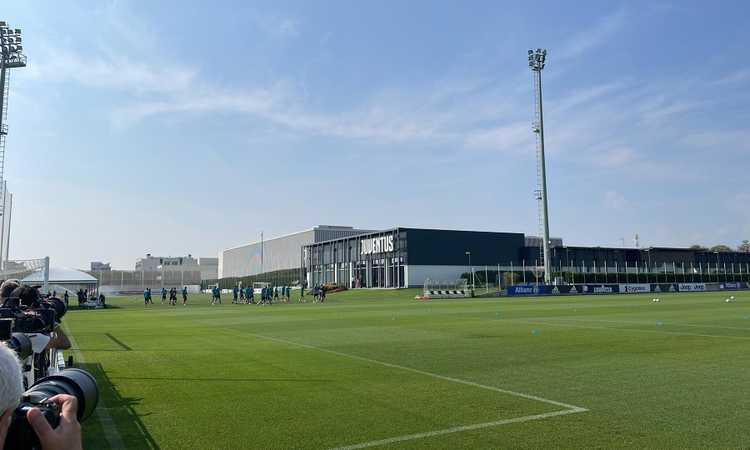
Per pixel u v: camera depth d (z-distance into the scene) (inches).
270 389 359.9
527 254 3543.3
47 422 83.1
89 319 1157.1
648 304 1504.7
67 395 92.7
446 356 505.7
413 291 2839.6
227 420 281.7
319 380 390.0
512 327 802.2
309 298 2568.9
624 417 280.1
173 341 665.6
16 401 76.3
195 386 371.2
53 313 271.3
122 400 329.4
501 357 494.6
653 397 326.3
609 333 698.8
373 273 3432.6
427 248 3218.5
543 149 2603.3
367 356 512.1
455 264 3297.2
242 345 615.5
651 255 3905.0
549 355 503.8
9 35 1833.2
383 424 271.0
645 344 579.8
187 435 256.2
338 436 251.6
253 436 253.3
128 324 984.9
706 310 1200.2
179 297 3038.9
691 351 524.4
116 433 260.7
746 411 290.8
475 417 282.7
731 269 4195.4
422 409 301.3
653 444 234.7
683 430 255.4
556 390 348.5
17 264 1831.9
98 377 407.5
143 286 4635.8
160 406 313.6
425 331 755.4
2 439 75.5
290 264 4522.6
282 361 484.4
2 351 77.9
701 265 4074.8
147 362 484.7
